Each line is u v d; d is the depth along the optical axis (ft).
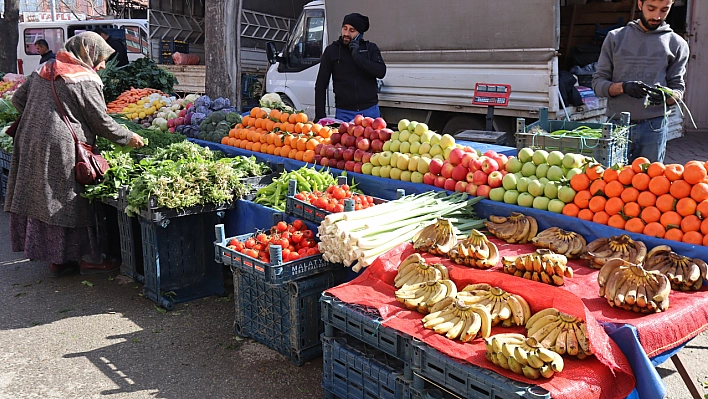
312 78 32.53
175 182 14.97
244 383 12.24
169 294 16.25
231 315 15.48
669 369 12.46
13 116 26.66
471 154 13.94
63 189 16.58
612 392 7.99
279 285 12.00
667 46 15.72
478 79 25.52
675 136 28.25
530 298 9.41
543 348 7.92
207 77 28.73
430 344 8.82
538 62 23.29
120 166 17.30
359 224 12.03
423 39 27.37
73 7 122.42
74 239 17.19
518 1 23.32
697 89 38.50
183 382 12.29
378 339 9.82
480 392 8.19
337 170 16.97
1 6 86.02
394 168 15.51
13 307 16.06
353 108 22.74
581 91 25.84
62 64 16.53
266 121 19.86
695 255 10.28
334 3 30.66
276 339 13.35
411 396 9.50
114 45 40.50
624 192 11.30
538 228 12.49
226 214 16.63
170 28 50.44
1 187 26.81
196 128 23.65
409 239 12.23
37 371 12.73
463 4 25.26
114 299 16.56
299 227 13.73
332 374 11.23
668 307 9.07
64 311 15.75
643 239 10.94
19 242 17.62
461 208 13.28
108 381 12.34
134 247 17.30
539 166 12.85
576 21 31.68
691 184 10.58
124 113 26.76
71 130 16.55
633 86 15.11
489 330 8.89
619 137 14.01
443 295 9.82
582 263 11.16
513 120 25.59
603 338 8.22
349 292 10.78
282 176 16.08
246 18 43.96
